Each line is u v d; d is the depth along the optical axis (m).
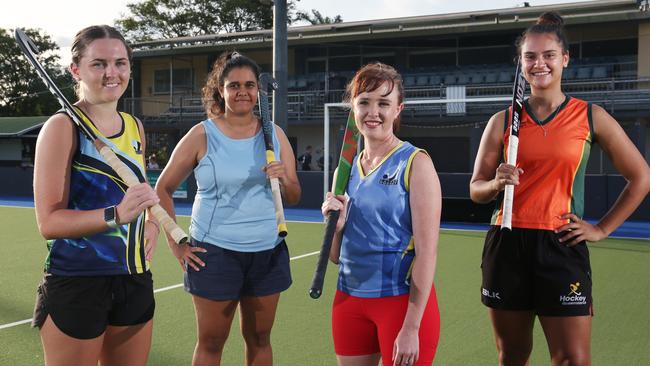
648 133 20.17
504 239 3.11
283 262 3.45
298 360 4.53
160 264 8.34
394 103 2.70
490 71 21.97
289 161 3.60
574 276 2.99
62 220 2.40
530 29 3.08
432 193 2.60
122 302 2.63
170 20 37.31
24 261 8.68
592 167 18.84
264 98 3.45
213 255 3.29
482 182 3.19
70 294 2.51
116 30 2.66
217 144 3.34
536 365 4.43
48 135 2.49
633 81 19.14
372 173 2.73
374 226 2.69
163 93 27.48
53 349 2.53
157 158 26.98
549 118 3.04
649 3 19.44
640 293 6.62
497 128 3.25
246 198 3.32
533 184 3.04
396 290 2.66
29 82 42.47
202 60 26.72
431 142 22.52
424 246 2.58
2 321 5.45
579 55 21.45
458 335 5.11
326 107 14.45
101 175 2.56
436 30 22.20
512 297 3.09
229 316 3.36
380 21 23.83
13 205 17.98
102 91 2.58
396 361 2.52
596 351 4.72
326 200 2.84
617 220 3.06
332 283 7.12
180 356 4.57
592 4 20.95
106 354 2.72
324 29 24.08
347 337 2.79
